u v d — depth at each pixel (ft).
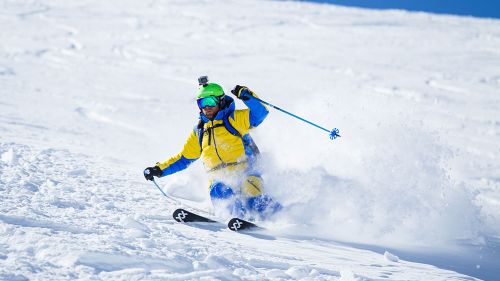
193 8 510.17
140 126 122.52
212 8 516.32
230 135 50.75
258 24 424.46
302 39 353.72
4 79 174.09
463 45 334.24
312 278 27.84
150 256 26.84
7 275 21.95
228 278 25.70
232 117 50.85
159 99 167.63
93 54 277.03
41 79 187.21
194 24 417.69
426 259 41.14
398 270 34.32
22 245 25.99
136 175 59.00
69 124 106.83
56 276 22.74
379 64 262.67
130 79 209.87
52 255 25.07
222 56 285.02
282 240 41.16
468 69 252.21
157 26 401.49
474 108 170.71
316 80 216.54
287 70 242.78
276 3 586.86
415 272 34.30
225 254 30.37
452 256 43.80
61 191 42.78
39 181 45.29
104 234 30.86
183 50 302.45
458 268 39.11
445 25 448.24
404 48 320.29
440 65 262.26
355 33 387.75
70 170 52.16
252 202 50.31
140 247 28.76
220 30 390.42
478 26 447.42
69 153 64.49
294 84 204.95
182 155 51.88
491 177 93.91
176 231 36.17
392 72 240.94
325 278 28.63
